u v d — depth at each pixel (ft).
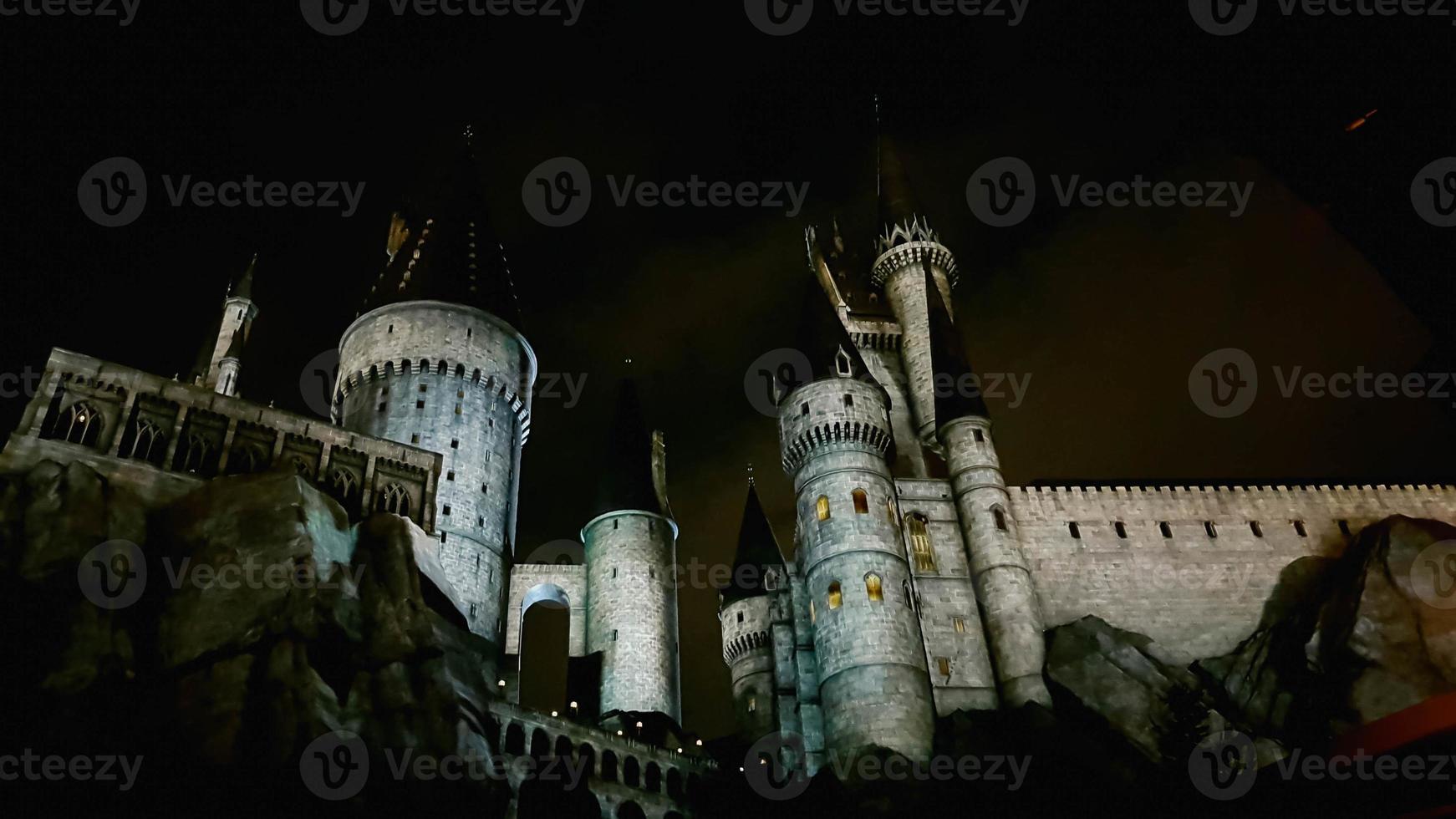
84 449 150.51
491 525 211.61
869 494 181.68
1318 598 180.75
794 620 189.57
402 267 246.06
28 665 118.11
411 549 160.56
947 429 203.62
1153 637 187.73
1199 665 183.73
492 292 243.40
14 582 124.36
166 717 119.14
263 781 114.32
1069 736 155.12
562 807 149.38
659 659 230.68
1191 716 148.05
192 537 143.64
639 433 271.49
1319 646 168.04
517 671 184.65
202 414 167.43
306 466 175.22
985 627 183.21
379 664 137.90
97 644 122.83
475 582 200.03
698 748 198.59
